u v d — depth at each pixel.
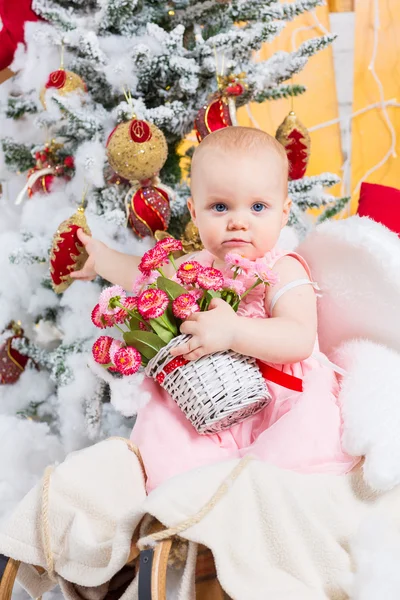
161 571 0.96
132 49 1.66
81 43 1.62
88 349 1.72
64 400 1.75
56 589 1.54
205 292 1.21
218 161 1.28
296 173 1.84
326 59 2.72
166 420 1.22
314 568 1.02
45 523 1.09
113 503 1.13
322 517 1.05
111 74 1.64
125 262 1.52
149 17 1.73
